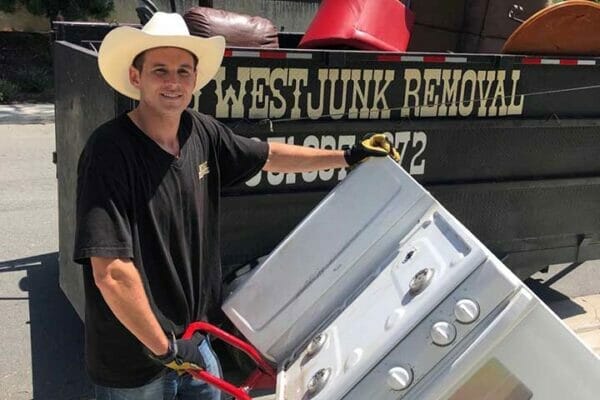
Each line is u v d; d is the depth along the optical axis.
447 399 1.80
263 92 3.54
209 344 2.45
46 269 5.28
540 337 1.78
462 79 4.00
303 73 3.60
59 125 4.31
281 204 3.72
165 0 13.90
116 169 1.99
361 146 2.42
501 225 4.40
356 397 1.82
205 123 2.34
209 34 4.05
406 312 1.85
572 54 4.32
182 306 2.19
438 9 5.02
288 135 3.64
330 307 2.26
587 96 4.40
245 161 2.46
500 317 1.75
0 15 15.63
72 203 3.99
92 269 2.01
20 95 13.67
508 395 1.82
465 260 1.83
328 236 2.31
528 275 4.61
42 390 3.74
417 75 3.88
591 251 4.75
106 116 3.33
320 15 4.36
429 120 3.97
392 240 2.26
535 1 4.80
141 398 2.25
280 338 2.29
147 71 2.09
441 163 4.09
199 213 2.24
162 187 2.09
